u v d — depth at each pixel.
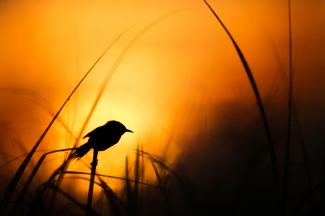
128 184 6.08
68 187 7.45
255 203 5.57
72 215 6.50
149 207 6.46
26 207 5.56
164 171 7.21
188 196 6.48
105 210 6.03
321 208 5.30
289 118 5.15
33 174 5.28
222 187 6.56
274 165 5.16
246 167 6.52
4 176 6.90
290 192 6.18
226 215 5.85
